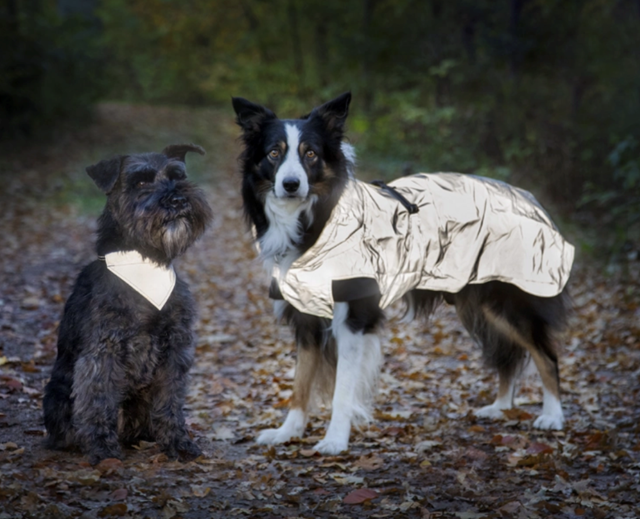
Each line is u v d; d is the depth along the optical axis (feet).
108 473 11.80
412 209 15.11
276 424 16.01
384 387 19.13
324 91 70.03
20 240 34.81
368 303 14.56
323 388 15.46
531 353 16.56
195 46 97.66
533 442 14.93
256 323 25.29
